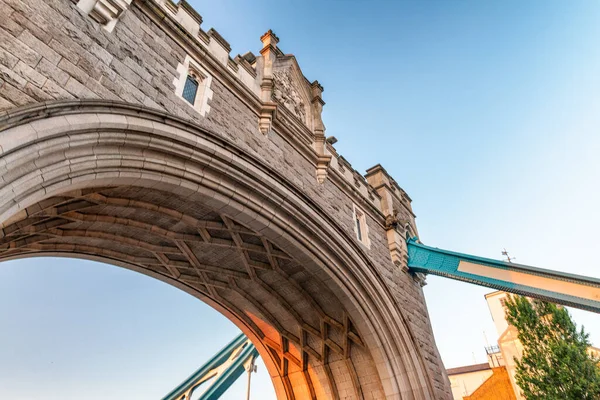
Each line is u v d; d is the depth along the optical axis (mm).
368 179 15367
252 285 11984
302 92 12602
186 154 6816
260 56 10711
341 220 10922
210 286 12203
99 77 5852
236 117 8547
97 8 6223
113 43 6348
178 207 8539
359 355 11805
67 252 9461
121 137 5754
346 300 10250
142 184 6543
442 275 12508
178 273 11539
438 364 12055
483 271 11719
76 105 5145
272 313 13016
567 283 10102
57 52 5402
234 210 8023
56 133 4805
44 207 6895
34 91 4922
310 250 9414
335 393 12461
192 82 7949
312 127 12156
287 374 13930
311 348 12961
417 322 12234
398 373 10266
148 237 9648
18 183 4438
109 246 9945
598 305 9445
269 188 8375
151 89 6707
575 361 17141
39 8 5418
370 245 11883
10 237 7699
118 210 8250
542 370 17750
